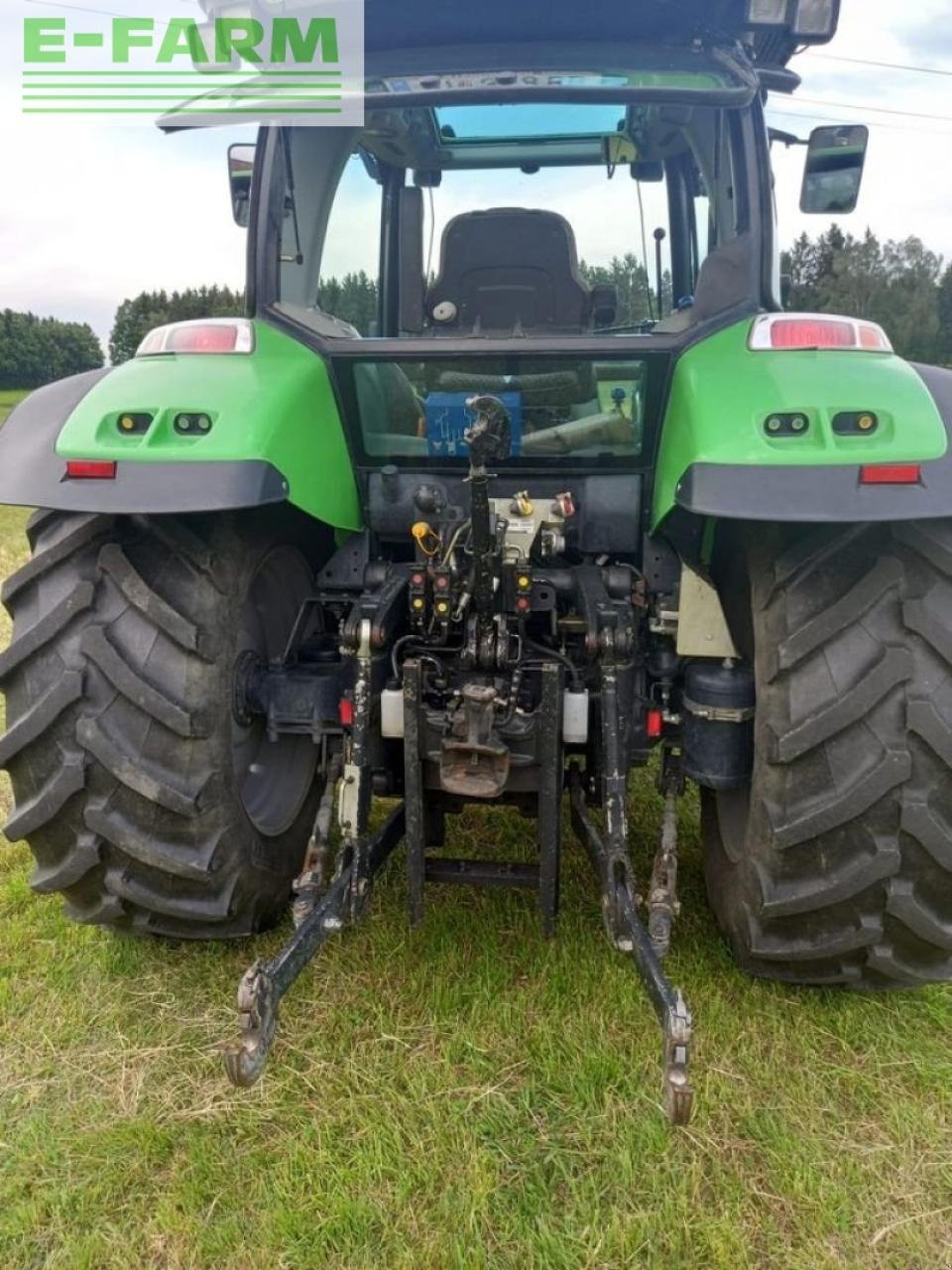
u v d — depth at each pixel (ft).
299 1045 6.91
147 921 7.34
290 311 7.88
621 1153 5.92
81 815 6.77
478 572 6.50
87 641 6.58
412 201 9.19
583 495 8.08
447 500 8.03
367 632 6.81
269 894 7.87
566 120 8.46
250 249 7.82
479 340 7.32
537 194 9.11
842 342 6.58
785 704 6.16
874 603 6.04
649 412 7.64
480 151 8.89
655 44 7.48
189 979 7.68
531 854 9.67
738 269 7.38
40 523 7.07
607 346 7.23
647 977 5.74
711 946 8.04
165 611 6.58
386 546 8.87
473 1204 5.57
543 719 6.56
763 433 5.98
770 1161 5.95
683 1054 4.96
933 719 5.84
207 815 6.80
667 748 7.91
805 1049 6.88
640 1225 5.47
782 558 6.40
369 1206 5.60
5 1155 6.02
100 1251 5.41
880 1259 5.36
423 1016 7.19
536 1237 5.41
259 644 7.86
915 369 6.49
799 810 6.17
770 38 7.52
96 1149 6.05
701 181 8.54
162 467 6.22
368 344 7.44
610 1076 6.57
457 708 6.80
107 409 6.50
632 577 7.80
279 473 6.49
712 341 7.11
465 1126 6.15
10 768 6.88
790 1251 5.39
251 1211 5.64
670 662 7.72
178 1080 6.62
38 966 7.83
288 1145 6.05
